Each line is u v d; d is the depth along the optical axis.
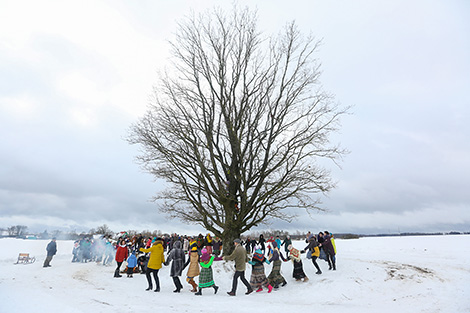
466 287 9.59
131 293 9.55
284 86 17.91
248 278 13.47
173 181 16.97
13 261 20.11
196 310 7.02
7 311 5.24
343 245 35.66
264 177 16.61
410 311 7.14
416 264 14.62
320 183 16.44
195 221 17.09
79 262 21.14
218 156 17.45
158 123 17.23
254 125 17.41
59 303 6.23
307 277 12.30
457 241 33.50
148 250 10.76
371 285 10.82
